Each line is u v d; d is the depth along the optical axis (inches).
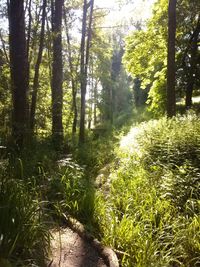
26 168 281.7
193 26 876.6
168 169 296.7
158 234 214.2
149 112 1003.9
